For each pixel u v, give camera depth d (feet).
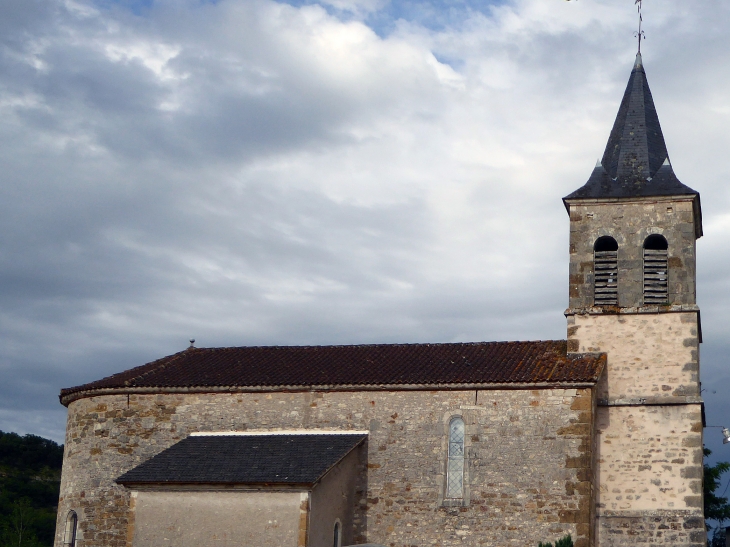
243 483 89.20
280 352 112.47
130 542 90.84
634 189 105.91
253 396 103.04
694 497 95.91
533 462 94.63
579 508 92.27
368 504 97.30
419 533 95.45
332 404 101.04
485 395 97.71
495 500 94.58
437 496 95.96
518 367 100.07
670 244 103.45
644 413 99.30
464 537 94.32
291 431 100.89
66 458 108.47
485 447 96.27
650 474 97.50
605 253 105.29
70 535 104.06
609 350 101.91
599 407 100.48
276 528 88.17
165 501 91.40
